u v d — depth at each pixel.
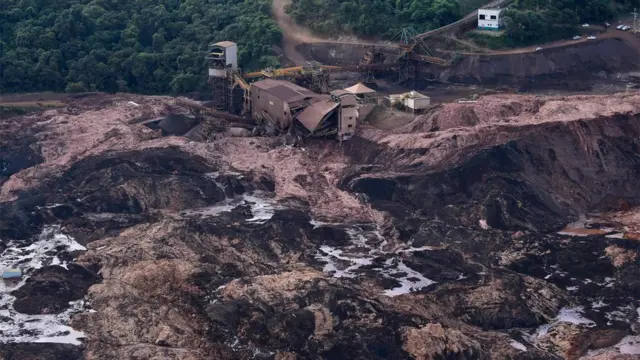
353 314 152.75
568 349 147.75
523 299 159.88
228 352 143.50
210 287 162.12
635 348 148.12
